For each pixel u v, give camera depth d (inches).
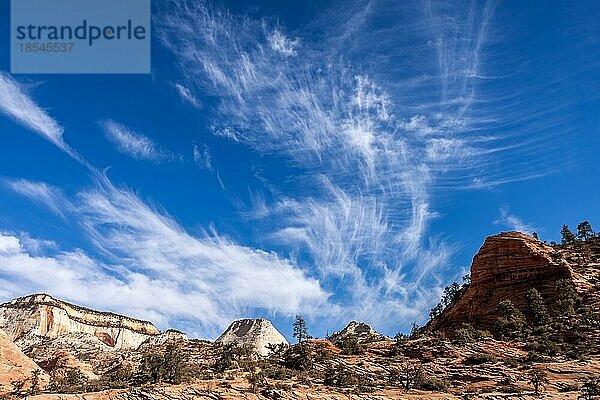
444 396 2635.3
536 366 2952.8
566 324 3599.9
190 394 2869.1
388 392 2775.6
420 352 3481.8
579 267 4392.2
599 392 2354.8
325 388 2908.5
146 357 4097.0
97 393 3093.0
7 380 4215.1
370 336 4603.8
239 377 3272.6
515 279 4448.8
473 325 4394.7
